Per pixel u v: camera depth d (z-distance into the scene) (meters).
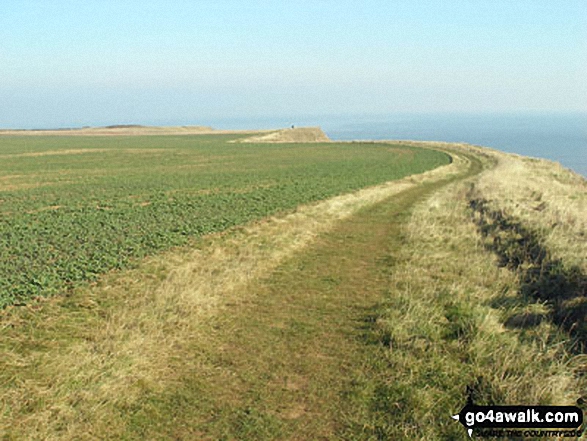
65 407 6.34
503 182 28.55
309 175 39.28
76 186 33.84
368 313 9.96
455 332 8.83
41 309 9.75
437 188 33.19
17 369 7.29
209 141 100.50
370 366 7.67
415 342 8.28
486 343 8.09
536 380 6.70
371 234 18.05
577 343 8.09
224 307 10.38
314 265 13.83
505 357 7.44
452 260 13.70
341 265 13.80
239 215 20.39
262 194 27.44
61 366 7.20
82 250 14.30
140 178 38.94
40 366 7.30
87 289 10.92
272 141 107.12
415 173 41.28
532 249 13.44
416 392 6.82
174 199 26.06
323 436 5.98
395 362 7.73
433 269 12.93
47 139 106.50
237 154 67.44
